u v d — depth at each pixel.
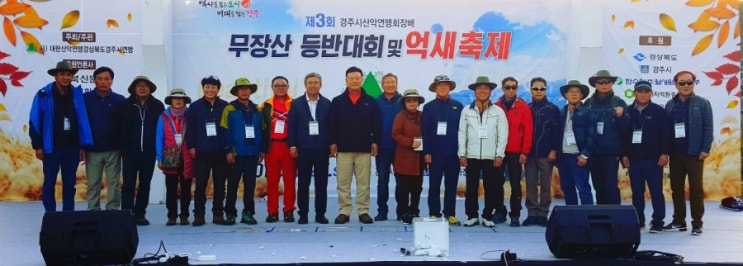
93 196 7.99
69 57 10.07
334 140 8.18
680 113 7.54
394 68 10.38
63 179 7.73
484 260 5.84
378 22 10.35
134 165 7.99
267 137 8.18
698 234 7.38
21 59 10.09
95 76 7.89
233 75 10.30
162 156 7.90
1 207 9.59
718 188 10.43
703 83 10.31
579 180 7.76
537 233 7.41
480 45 10.38
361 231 7.55
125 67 10.10
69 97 7.73
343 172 8.20
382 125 8.30
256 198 10.54
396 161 8.22
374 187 10.59
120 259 5.73
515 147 7.92
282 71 10.34
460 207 9.73
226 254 6.21
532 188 8.04
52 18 10.06
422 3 10.34
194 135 7.89
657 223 7.58
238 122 7.96
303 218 8.13
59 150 7.67
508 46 10.38
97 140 7.91
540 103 8.01
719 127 10.35
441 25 10.37
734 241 6.93
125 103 8.00
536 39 10.38
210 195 10.63
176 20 10.25
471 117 7.93
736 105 10.34
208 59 10.28
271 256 6.10
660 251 6.27
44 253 5.57
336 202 10.19
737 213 9.14
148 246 6.65
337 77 10.37
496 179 7.95
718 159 10.40
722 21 10.27
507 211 8.79
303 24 10.32
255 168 8.07
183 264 5.71
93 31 10.07
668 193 10.46
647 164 7.60
